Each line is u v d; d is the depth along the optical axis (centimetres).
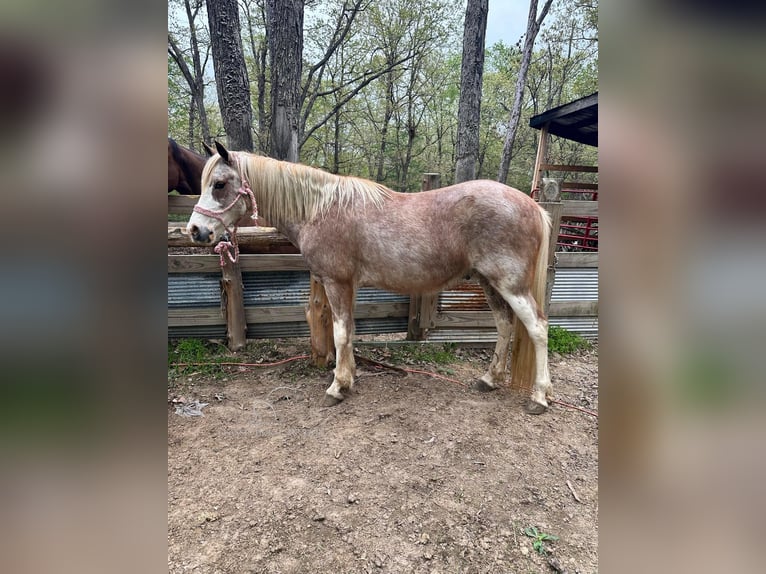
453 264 233
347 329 248
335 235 234
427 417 235
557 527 157
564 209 321
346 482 180
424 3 1135
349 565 139
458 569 138
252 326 328
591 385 282
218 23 446
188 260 306
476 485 179
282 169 231
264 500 169
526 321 232
